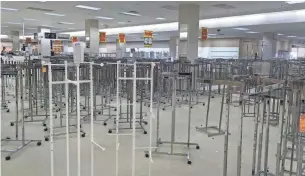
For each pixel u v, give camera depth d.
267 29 14.08
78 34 20.94
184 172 2.93
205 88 9.12
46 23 15.60
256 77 3.64
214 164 3.15
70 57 7.05
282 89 2.84
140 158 3.28
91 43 13.57
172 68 6.34
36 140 3.80
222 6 8.97
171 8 9.66
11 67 4.12
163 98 7.02
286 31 15.38
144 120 5.05
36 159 3.19
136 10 10.30
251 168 3.04
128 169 2.95
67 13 11.47
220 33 16.80
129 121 4.86
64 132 4.22
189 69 7.72
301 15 10.37
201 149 3.66
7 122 4.85
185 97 7.71
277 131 4.43
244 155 3.45
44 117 5.23
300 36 19.22
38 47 10.70
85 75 5.44
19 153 3.37
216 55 21.64
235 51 20.64
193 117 5.55
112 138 4.05
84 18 13.12
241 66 8.31
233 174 2.88
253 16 11.66
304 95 2.25
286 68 6.96
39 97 6.57
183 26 8.77
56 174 2.80
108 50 27.69
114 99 6.87
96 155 3.35
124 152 3.46
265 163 2.65
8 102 6.68
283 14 10.82
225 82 2.79
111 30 18.69
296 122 2.39
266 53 16.23
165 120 5.25
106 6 9.51
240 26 12.48
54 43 12.17
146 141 3.94
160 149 3.61
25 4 9.34
